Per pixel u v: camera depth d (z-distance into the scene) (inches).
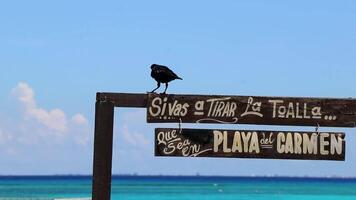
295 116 585.9
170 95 586.9
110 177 585.9
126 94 589.0
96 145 586.2
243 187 6535.4
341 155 581.6
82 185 6555.1
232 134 584.1
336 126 585.3
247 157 584.4
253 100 586.6
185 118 586.2
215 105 586.2
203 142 584.7
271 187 6678.2
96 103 587.5
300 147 582.9
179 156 585.6
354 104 584.1
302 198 4185.5
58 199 3304.6
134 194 4394.7
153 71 585.3
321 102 585.0
